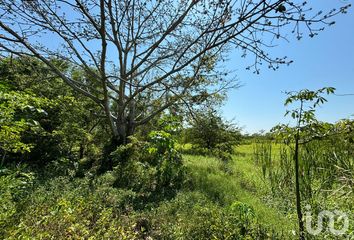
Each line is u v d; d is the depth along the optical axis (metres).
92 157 12.20
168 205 5.74
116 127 13.88
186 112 14.35
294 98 3.85
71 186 6.89
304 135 3.97
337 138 4.00
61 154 10.22
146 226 4.68
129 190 6.83
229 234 4.05
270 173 7.89
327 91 3.64
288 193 6.64
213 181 8.34
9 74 9.77
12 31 9.46
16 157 9.10
